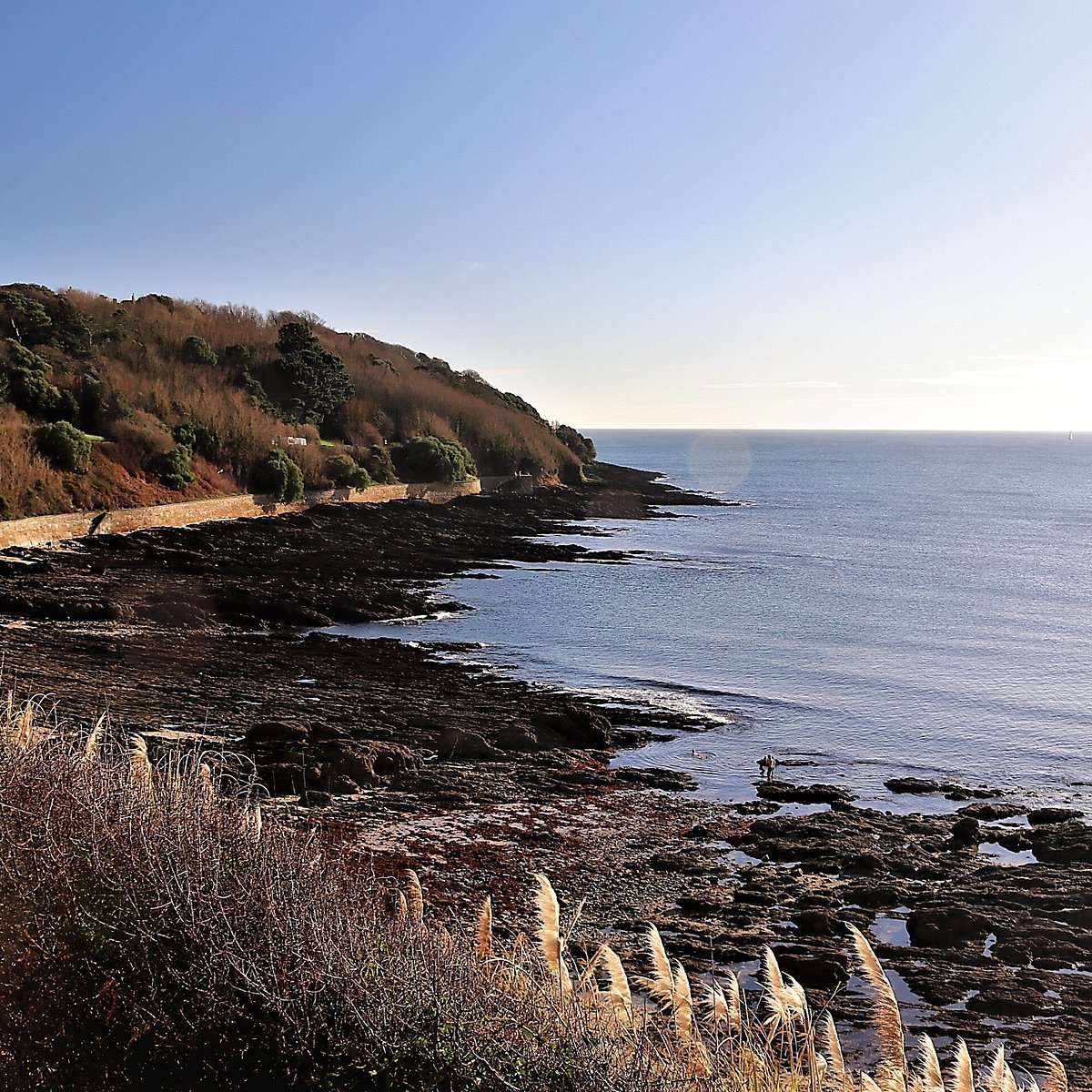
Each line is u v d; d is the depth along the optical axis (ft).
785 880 49.37
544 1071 16.24
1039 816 61.52
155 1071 15.35
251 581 136.15
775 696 92.38
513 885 45.39
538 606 137.80
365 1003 16.97
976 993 37.40
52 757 24.56
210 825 21.80
